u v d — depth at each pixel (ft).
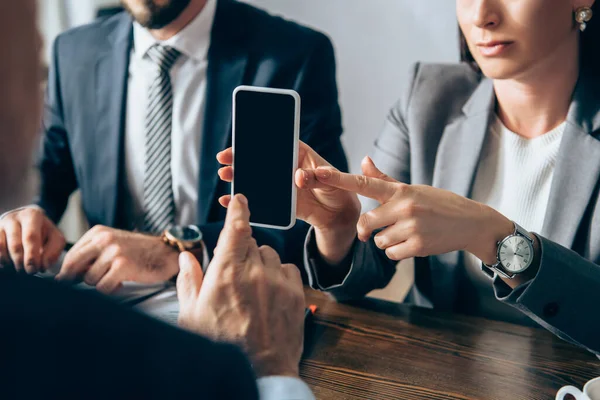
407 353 2.87
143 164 4.88
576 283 2.86
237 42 4.73
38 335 1.14
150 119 4.81
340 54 8.29
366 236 2.92
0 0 1.08
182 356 1.25
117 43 4.94
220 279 2.18
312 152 3.12
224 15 4.80
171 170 4.84
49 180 5.10
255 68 4.67
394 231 2.88
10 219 3.83
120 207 4.95
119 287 3.48
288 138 2.66
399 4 7.83
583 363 2.82
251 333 2.13
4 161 1.18
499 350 2.91
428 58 7.95
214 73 4.67
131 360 1.18
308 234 3.40
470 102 3.95
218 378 1.28
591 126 3.46
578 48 3.52
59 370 1.14
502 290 3.03
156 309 3.15
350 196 3.16
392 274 3.67
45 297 1.19
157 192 4.85
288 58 4.69
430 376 2.69
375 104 8.37
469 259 3.76
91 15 7.73
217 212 4.66
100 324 1.19
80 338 1.16
